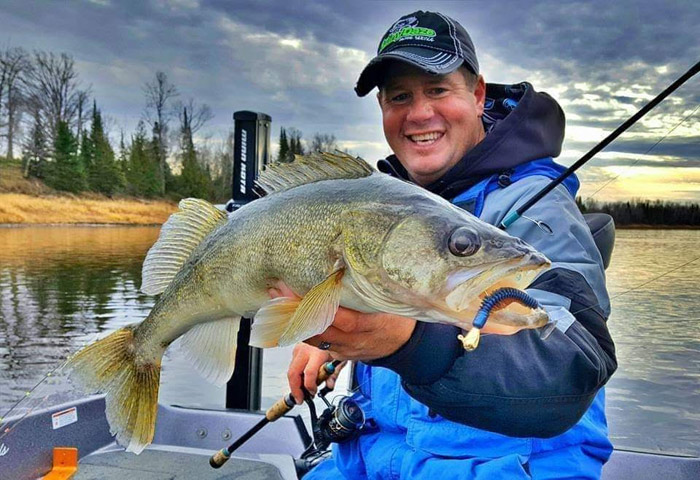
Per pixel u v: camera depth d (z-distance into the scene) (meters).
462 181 0.70
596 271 0.58
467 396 0.47
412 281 0.46
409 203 0.48
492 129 0.70
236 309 0.59
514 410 0.47
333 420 0.73
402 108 0.79
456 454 0.62
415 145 0.79
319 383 0.81
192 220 0.64
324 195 0.52
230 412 1.01
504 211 0.65
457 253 0.45
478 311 0.42
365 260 0.48
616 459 0.89
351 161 0.54
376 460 0.68
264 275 0.55
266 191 0.58
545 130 0.70
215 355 0.62
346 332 0.47
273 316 0.50
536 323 0.42
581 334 0.50
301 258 0.52
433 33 0.76
